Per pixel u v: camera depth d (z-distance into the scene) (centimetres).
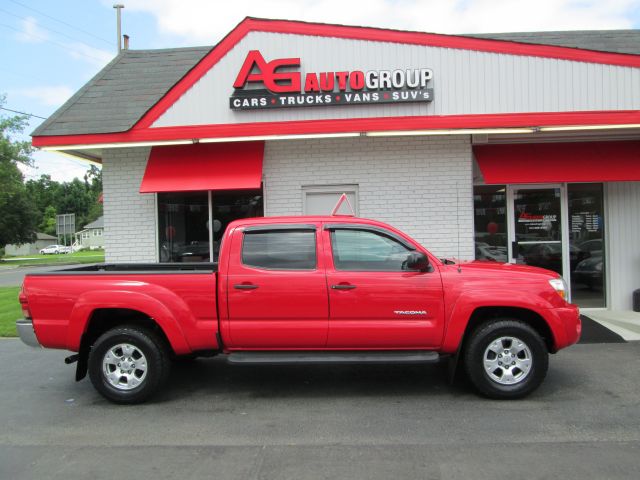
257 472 377
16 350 807
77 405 543
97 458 408
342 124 842
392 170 905
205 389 586
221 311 523
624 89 838
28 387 613
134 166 927
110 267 677
